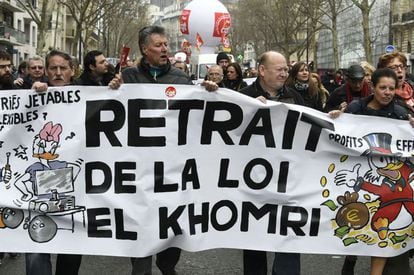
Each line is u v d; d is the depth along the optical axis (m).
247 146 4.46
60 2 35.50
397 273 4.67
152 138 4.37
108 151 4.36
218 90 4.41
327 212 4.49
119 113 4.36
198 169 4.42
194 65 22.45
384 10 52.44
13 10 52.12
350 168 4.52
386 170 4.52
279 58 4.57
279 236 4.46
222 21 22.09
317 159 4.49
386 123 4.53
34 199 4.31
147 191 4.34
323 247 4.50
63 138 4.34
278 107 4.43
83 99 4.36
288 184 4.47
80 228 4.31
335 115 4.50
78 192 4.33
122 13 56.81
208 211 4.43
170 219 4.35
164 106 4.38
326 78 14.26
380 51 53.06
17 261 6.02
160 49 4.64
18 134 4.33
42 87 4.30
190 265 5.79
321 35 67.31
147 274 4.81
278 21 53.78
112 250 4.31
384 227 4.53
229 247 4.44
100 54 6.04
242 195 4.45
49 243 4.30
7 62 5.95
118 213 4.32
